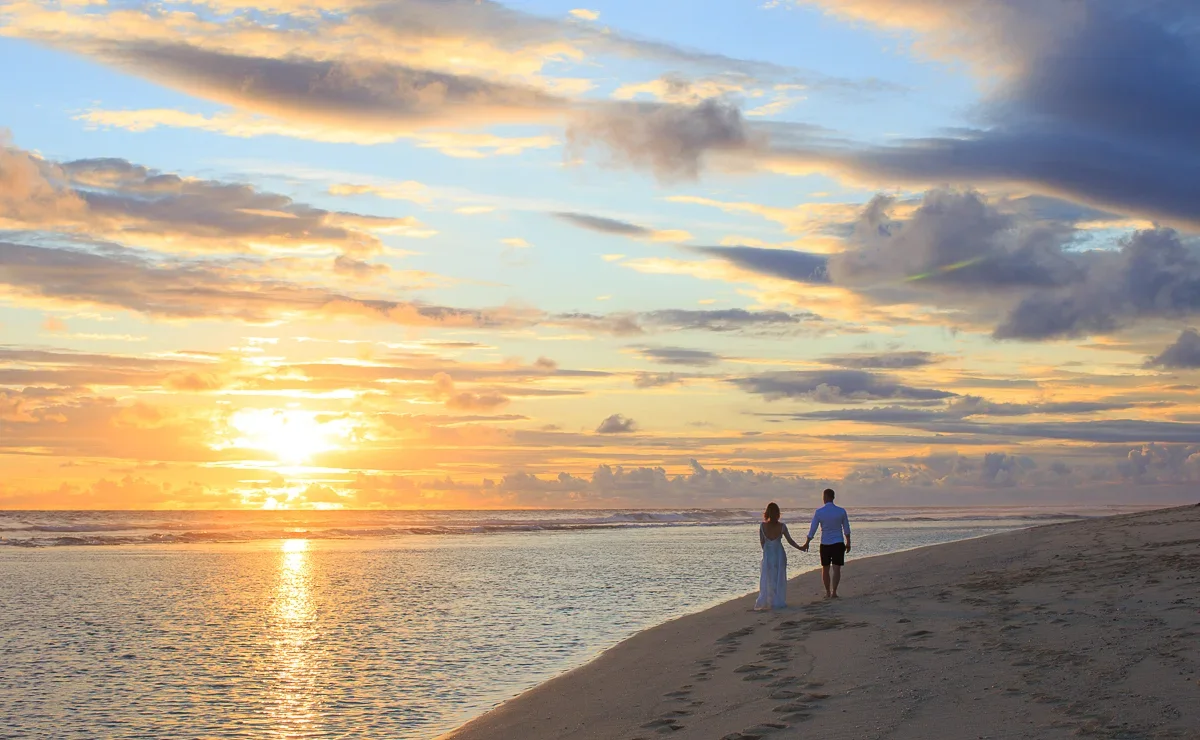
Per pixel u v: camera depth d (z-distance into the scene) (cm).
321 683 1365
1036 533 2958
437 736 1048
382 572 3394
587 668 1335
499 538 6412
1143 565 1633
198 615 2159
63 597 2548
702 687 1069
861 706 855
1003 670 939
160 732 1096
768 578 1764
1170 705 732
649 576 3167
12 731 1104
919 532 6669
